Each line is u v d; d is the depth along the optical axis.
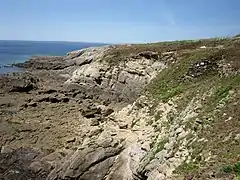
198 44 64.38
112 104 58.69
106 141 32.97
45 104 56.09
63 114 50.56
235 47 41.16
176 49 63.94
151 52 64.25
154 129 32.06
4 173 35.75
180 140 24.83
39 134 42.47
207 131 23.23
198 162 20.64
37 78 82.00
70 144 39.72
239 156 18.34
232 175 16.66
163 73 47.66
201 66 38.59
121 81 66.00
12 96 61.09
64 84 73.94
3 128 43.94
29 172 35.53
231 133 21.20
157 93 39.59
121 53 71.88
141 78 63.38
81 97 62.34
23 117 48.56
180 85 38.12
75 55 113.25
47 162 36.28
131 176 28.42
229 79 29.73
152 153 26.95
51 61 115.56
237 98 24.92
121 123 37.28
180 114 29.64
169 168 22.59
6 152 38.84
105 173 31.08
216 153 20.19
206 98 28.23
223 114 23.95
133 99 61.50
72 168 31.75
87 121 47.03
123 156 31.42
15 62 131.00
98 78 69.06
